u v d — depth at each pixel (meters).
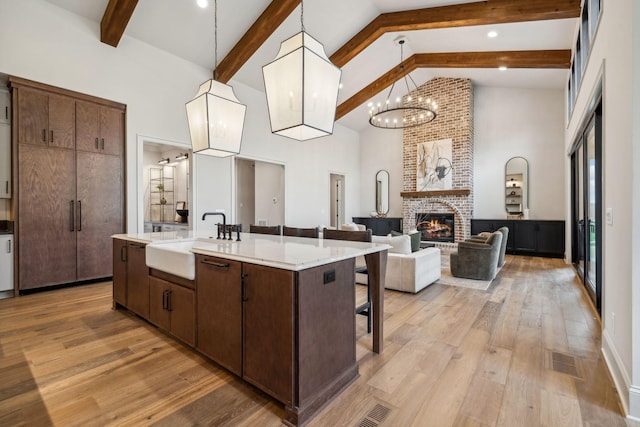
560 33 4.95
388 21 5.34
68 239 4.07
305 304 1.59
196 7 4.34
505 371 2.08
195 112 3.10
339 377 1.83
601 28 2.54
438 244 8.06
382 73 7.28
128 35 4.58
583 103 3.86
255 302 1.73
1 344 2.44
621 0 1.87
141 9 4.22
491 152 7.83
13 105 3.65
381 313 2.33
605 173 2.22
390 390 1.85
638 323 1.62
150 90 4.84
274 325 1.63
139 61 4.71
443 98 8.11
